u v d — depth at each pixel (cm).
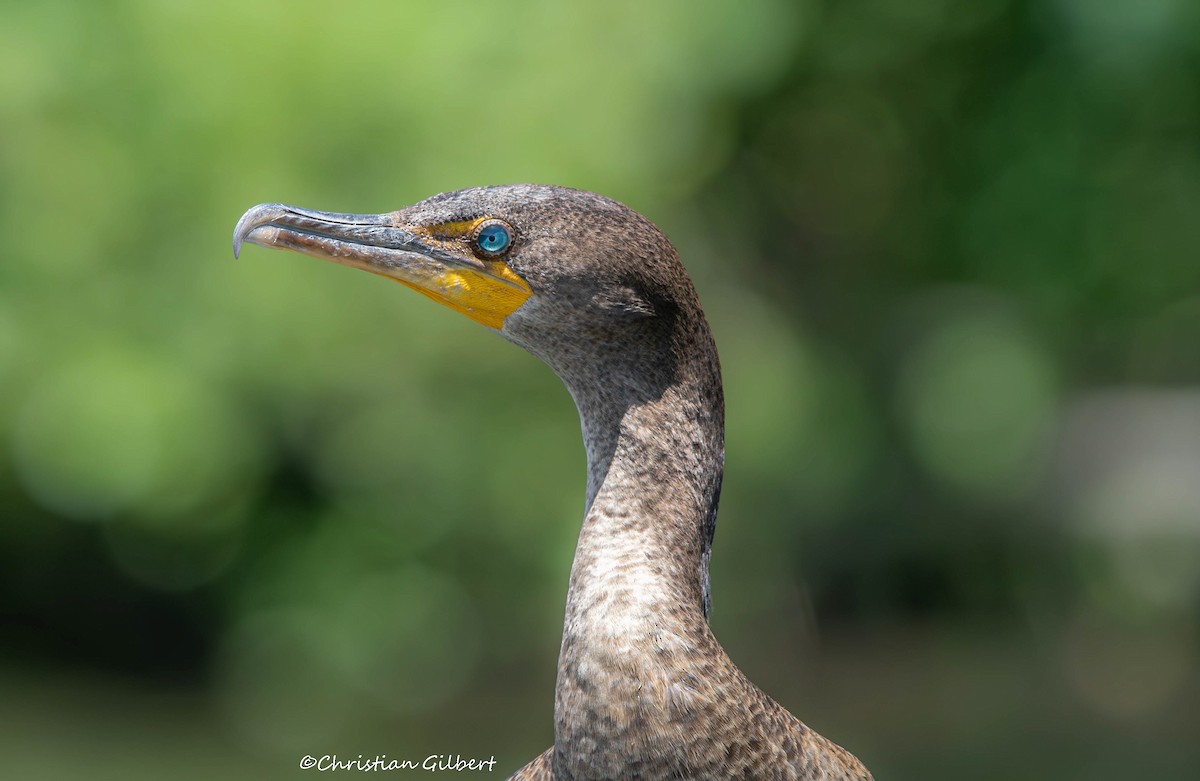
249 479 1332
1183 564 1697
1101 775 1092
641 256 408
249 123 1230
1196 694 1359
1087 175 1514
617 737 384
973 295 1778
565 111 1260
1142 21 1346
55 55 1248
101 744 1173
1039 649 1548
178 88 1239
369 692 1357
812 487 1568
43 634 1403
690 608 398
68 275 1266
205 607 1398
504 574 1395
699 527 415
